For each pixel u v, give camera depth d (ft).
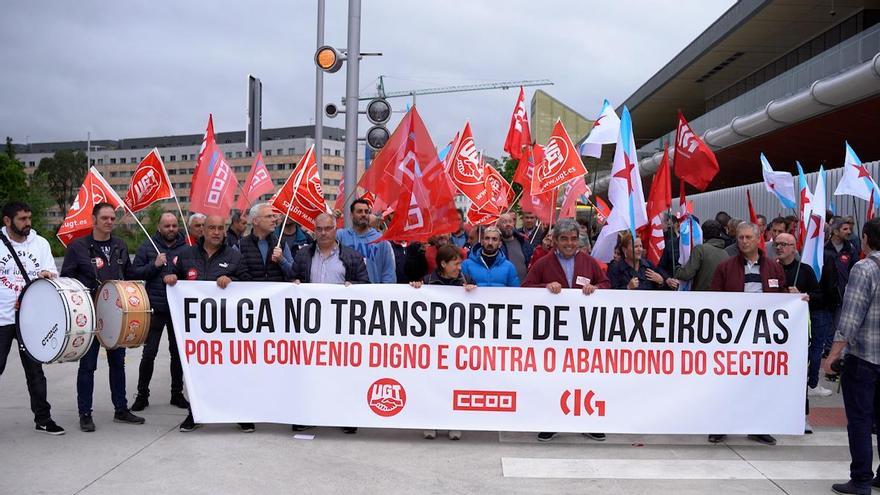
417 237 22.82
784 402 21.68
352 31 34.71
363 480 18.12
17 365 32.12
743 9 103.91
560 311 21.65
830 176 46.29
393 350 21.76
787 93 77.41
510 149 38.04
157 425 22.86
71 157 332.19
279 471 18.66
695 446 21.66
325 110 37.14
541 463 19.74
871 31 62.08
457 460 19.88
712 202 75.66
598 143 26.63
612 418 21.65
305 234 30.94
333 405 21.76
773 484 18.33
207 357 21.95
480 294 21.62
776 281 22.43
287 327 21.86
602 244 24.93
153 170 26.43
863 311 17.61
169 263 25.75
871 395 17.70
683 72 133.90
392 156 23.82
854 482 17.72
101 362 32.81
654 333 21.63
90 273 22.50
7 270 21.35
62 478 17.93
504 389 21.66
